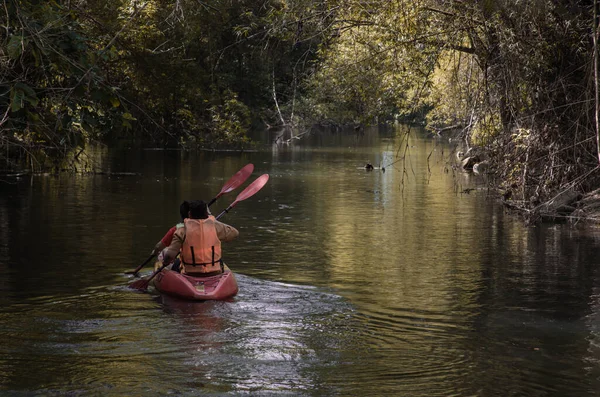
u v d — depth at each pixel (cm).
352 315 725
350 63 1627
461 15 1458
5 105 800
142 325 674
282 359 592
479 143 1762
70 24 848
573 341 651
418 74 1569
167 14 2138
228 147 3231
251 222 1330
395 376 561
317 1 1473
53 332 651
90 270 902
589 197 1468
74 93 846
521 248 1105
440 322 708
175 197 1612
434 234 1230
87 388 527
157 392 522
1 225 1220
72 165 2055
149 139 3350
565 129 1481
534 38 1464
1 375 549
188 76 2322
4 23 803
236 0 2795
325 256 1031
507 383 549
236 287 797
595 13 1144
